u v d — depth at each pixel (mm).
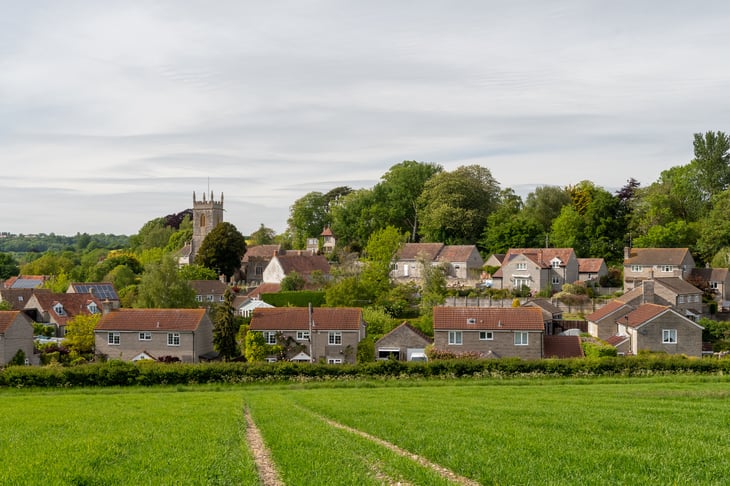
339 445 24562
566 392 44750
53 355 79188
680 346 72938
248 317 93188
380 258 111938
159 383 56562
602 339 82875
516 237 134250
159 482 19422
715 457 21844
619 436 25781
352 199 163500
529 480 19375
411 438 25828
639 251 115688
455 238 145500
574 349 70500
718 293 109688
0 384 55719
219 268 138750
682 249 112938
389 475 20109
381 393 46406
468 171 152750
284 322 76438
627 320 77562
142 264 163250
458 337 71188
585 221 132875
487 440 25250
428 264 113000
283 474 20375
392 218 157500
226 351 76750
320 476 19953
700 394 41188
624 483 18953
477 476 20031
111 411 37625
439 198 147250
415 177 164500
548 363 56531
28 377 55781
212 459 22219
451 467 21172
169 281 96938
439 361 57344
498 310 72562
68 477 19859
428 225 147375
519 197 157500
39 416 35531
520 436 25844
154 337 77938
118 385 56281
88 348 81188
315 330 75438
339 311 77312
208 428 29328
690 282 106438
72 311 101188
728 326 84438
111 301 94562
